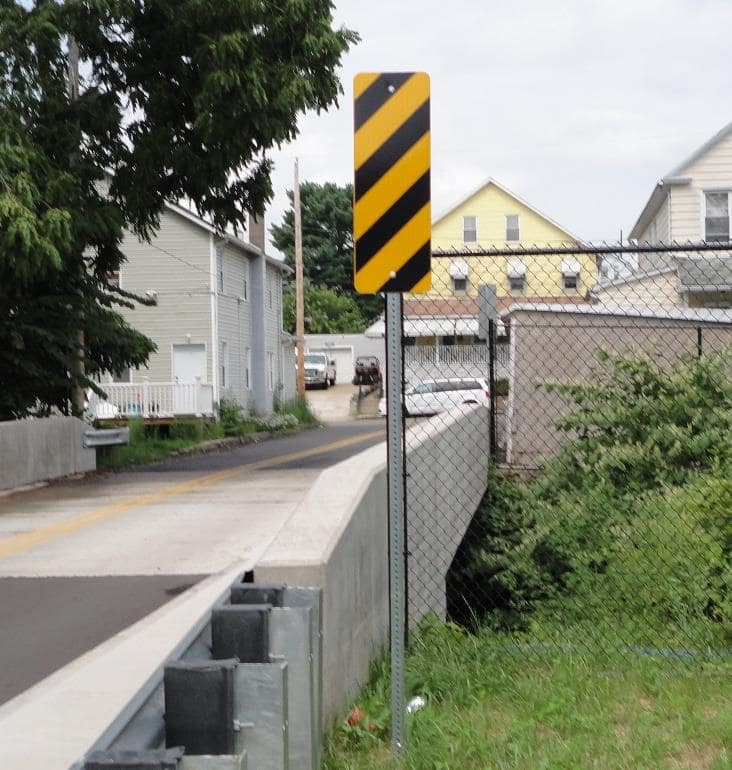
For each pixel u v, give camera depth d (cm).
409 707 572
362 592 609
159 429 3269
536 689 618
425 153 481
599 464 1222
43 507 1388
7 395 2078
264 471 1858
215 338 3844
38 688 555
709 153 3509
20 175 1809
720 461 1184
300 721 415
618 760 500
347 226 9794
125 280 3853
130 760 272
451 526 969
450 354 1577
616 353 1366
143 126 2116
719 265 1864
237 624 410
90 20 1994
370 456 743
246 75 1884
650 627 833
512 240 5547
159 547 993
